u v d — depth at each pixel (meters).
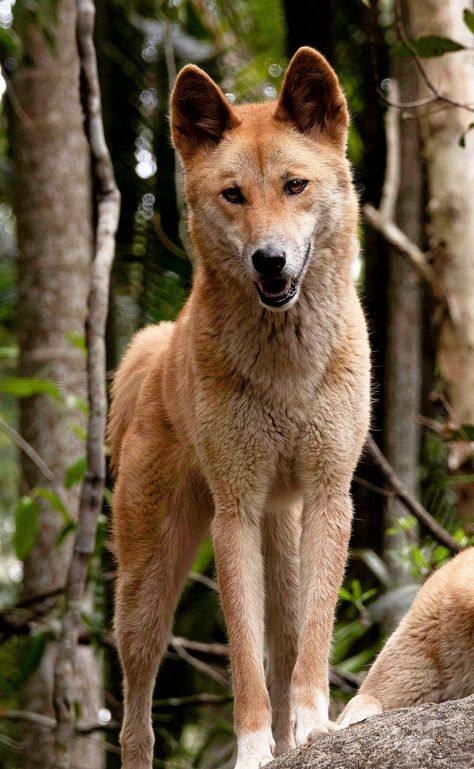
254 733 7.49
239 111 8.94
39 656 12.23
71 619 10.45
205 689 16.91
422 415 16.61
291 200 8.22
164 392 9.19
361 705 7.91
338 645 12.20
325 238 8.34
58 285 16.14
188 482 9.09
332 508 8.22
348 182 8.57
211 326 8.30
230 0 19.19
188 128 8.73
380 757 6.11
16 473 20.84
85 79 10.68
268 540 9.17
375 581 15.18
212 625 16.48
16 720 15.53
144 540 9.15
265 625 9.20
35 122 16.41
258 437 8.22
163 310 16.94
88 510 10.44
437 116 13.05
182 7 17.91
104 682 16.94
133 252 17.05
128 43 17.19
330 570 8.06
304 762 6.26
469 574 8.02
